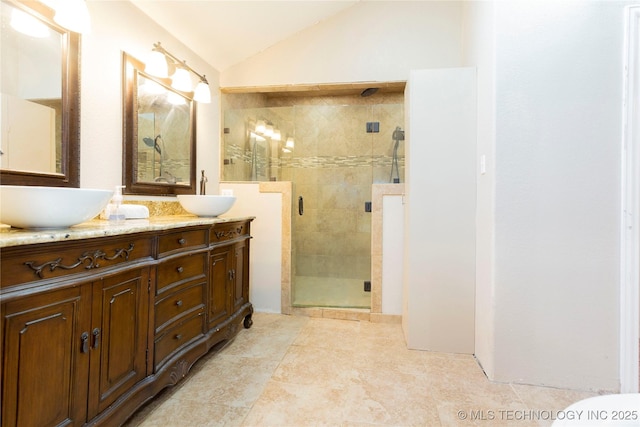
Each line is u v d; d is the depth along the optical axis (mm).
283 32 2795
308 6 2574
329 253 3584
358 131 3484
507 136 1741
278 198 2873
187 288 1714
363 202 3492
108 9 1764
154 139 2127
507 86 1737
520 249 1742
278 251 2873
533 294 1738
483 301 1932
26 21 1343
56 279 1009
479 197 2023
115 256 1239
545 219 1723
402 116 3367
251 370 1869
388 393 1651
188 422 1407
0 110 1260
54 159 1457
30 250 925
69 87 1515
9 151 1287
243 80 2936
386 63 2762
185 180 2455
